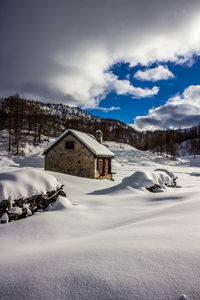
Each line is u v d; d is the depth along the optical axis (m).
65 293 1.84
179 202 6.85
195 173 33.22
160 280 1.84
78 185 12.41
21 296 1.87
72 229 4.82
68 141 19.44
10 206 5.57
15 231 4.67
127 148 71.31
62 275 2.12
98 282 1.92
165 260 2.20
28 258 2.80
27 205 5.90
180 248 2.47
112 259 2.37
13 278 2.20
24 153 38.09
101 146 21.97
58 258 2.60
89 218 5.62
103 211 6.49
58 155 19.73
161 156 65.44
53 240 4.19
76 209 6.32
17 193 5.98
